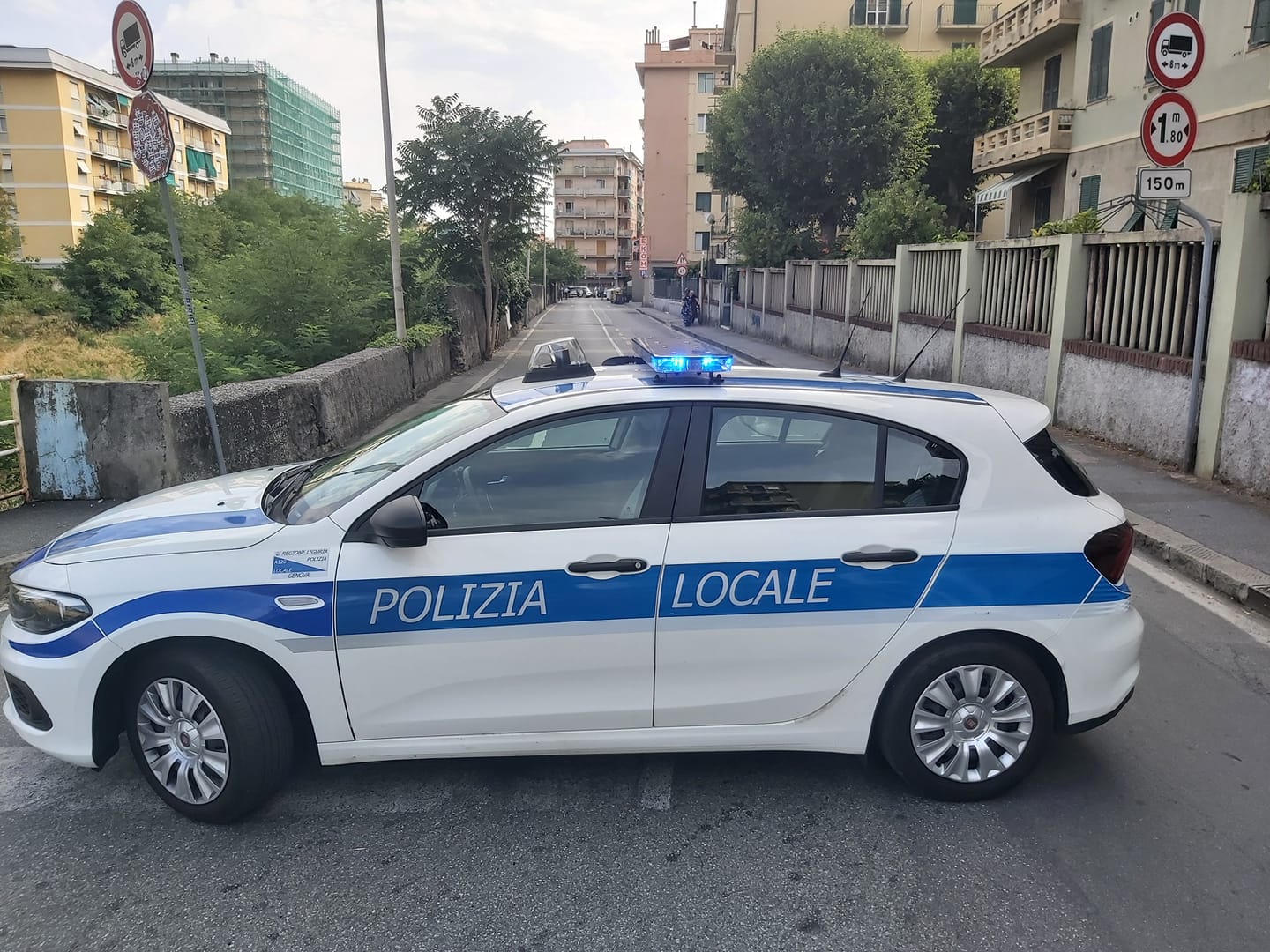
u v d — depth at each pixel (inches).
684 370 139.7
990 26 1068.5
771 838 129.5
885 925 111.2
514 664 128.9
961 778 136.4
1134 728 162.2
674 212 2881.4
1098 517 136.6
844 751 135.9
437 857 125.6
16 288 1504.7
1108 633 135.0
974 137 1259.8
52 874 122.4
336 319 614.5
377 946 108.0
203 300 634.2
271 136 4200.3
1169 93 303.0
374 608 126.8
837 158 1042.7
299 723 137.3
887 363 707.4
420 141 926.4
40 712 132.6
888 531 131.7
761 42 1668.3
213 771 131.1
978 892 117.3
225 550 129.8
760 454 134.0
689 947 107.7
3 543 264.1
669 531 130.0
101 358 1141.7
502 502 132.2
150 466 307.4
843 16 1644.9
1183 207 312.0
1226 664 190.2
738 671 131.3
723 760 152.5
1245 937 108.7
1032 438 138.7
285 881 120.4
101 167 2837.1
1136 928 110.3
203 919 113.1
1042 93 1004.6
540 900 116.3
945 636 132.6
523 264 1520.7
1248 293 309.3
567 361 178.2
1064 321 424.5
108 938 109.7
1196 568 242.2
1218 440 319.9
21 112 2561.5
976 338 528.1
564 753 133.3
